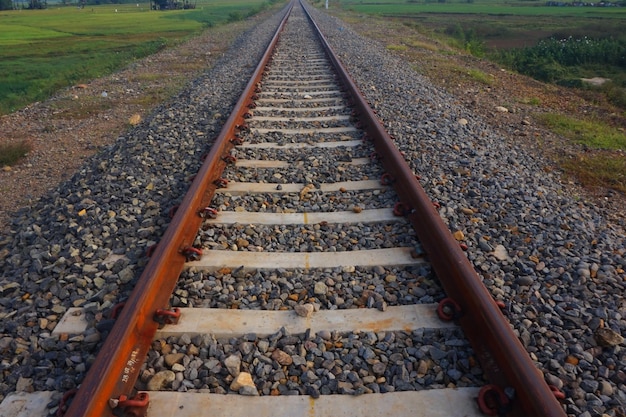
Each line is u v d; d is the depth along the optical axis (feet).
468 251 11.68
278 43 49.73
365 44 49.80
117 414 7.12
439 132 20.34
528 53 63.72
